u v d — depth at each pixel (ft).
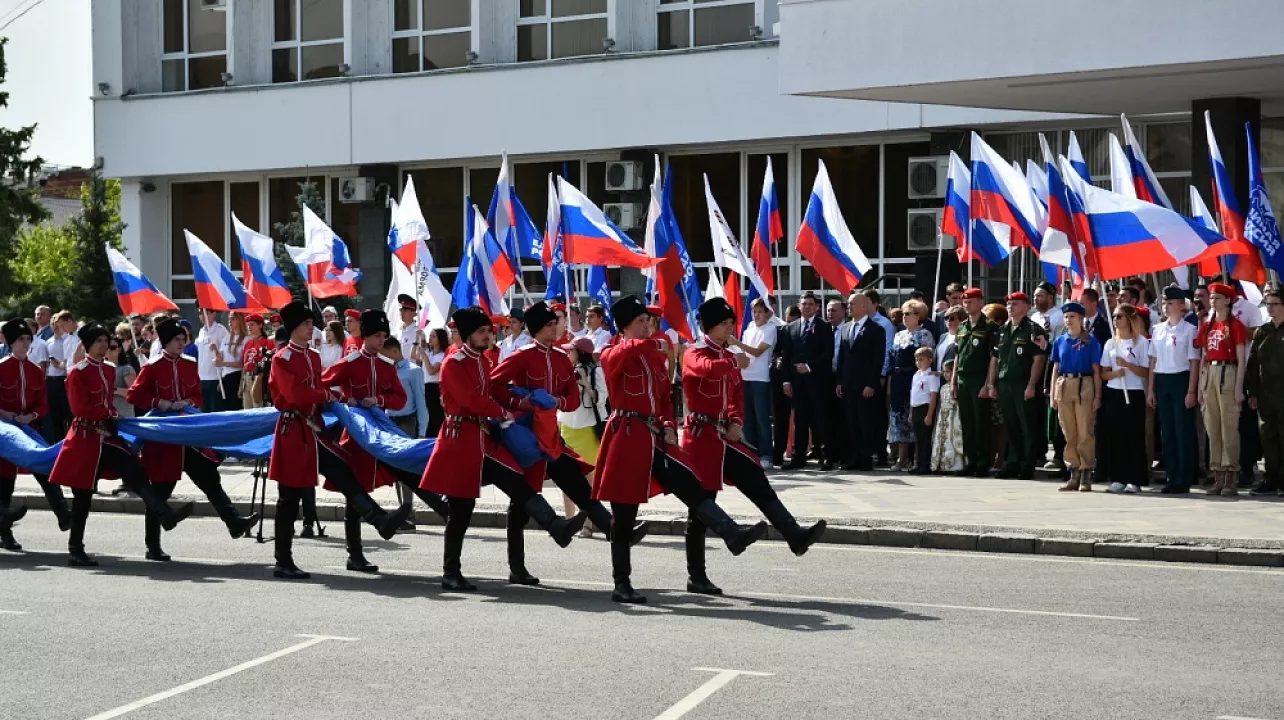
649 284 57.26
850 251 62.08
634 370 34.06
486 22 96.32
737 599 34.27
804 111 86.07
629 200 92.79
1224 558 39.45
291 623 31.40
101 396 40.65
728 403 34.24
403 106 97.50
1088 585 35.94
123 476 40.93
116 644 29.25
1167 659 27.40
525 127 93.97
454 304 57.62
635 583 36.88
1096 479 54.34
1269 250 52.54
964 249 63.46
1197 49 55.16
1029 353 55.47
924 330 59.82
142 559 41.86
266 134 101.71
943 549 42.68
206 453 42.09
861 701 24.22
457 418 35.70
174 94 104.32
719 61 88.33
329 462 39.22
